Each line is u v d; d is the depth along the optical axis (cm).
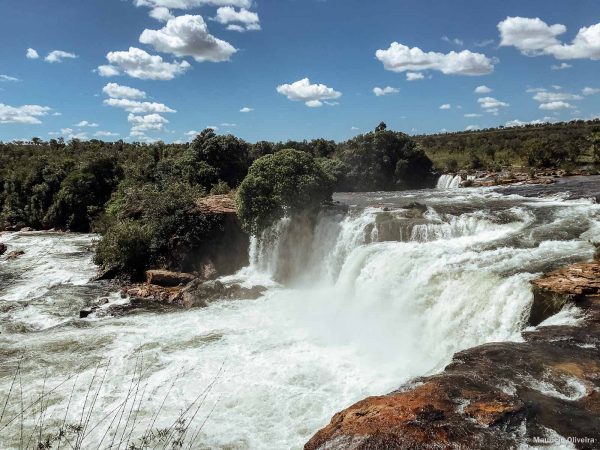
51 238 5184
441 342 1931
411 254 2458
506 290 1795
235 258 3547
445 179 6331
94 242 4572
